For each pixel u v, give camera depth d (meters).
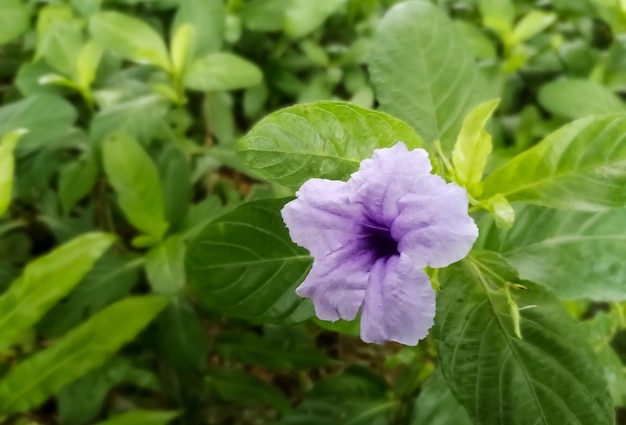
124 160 0.16
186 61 0.19
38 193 0.18
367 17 0.23
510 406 0.12
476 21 0.24
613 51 0.22
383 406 0.17
